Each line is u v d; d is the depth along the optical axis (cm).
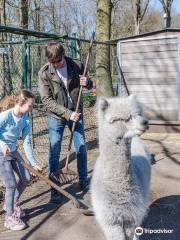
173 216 512
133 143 434
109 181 345
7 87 1037
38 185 632
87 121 1097
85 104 1238
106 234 367
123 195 346
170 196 577
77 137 584
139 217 362
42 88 547
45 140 905
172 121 1017
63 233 471
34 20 2245
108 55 1238
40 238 460
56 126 559
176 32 996
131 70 1052
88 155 812
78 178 604
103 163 347
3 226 493
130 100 334
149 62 1032
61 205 553
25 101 462
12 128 468
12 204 484
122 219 357
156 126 1031
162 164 745
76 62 565
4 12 1686
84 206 527
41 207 549
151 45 1023
